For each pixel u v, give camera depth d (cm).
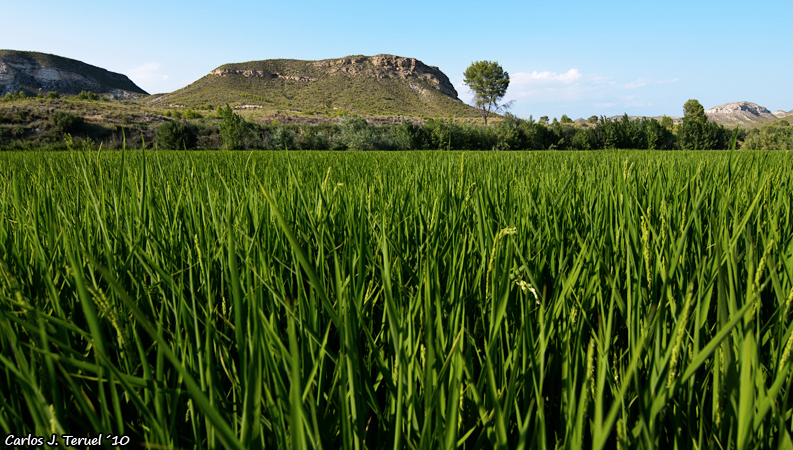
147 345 132
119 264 153
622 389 60
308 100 12812
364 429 91
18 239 167
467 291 148
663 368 75
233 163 482
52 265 146
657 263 130
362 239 115
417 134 4341
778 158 540
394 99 13600
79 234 157
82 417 106
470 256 169
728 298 104
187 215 197
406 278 161
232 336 136
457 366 78
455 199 226
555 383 115
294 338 59
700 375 111
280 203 204
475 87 7638
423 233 203
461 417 94
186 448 105
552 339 120
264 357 89
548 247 161
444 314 121
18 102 6256
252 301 93
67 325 89
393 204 230
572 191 267
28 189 248
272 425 86
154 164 470
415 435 91
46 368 79
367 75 15075
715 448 87
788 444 71
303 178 387
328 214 196
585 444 107
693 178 250
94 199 149
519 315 136
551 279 158
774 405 74
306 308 123
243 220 185
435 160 665
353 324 101
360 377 97
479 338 135
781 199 193
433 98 14138
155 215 186
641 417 74
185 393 94
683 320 69
